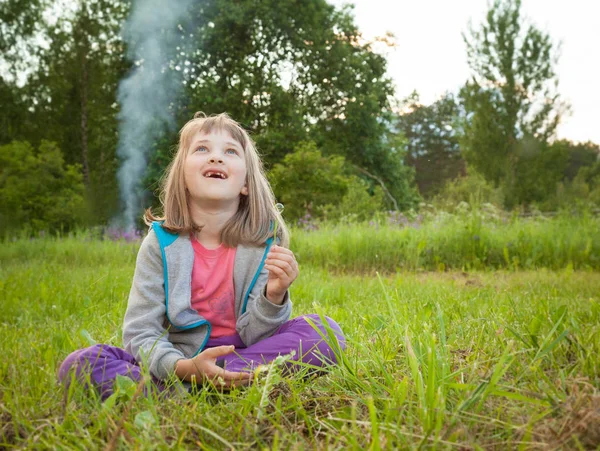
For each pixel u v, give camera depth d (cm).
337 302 474
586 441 132
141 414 152
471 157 3058
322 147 2430
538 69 2953
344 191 1739
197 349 229
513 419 151
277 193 1667
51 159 1783
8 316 425
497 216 1117
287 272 223
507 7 2956
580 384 170
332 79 2533
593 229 895
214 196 234
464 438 140
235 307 239
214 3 2355
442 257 863
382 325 264
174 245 236
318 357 219
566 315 268
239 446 143
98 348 209
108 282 557
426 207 1540
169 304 228
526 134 2991
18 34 2530
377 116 2633
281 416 164
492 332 255
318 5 2486
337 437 140
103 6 2388
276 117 2286
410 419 145
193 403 175
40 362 246
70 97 2447
